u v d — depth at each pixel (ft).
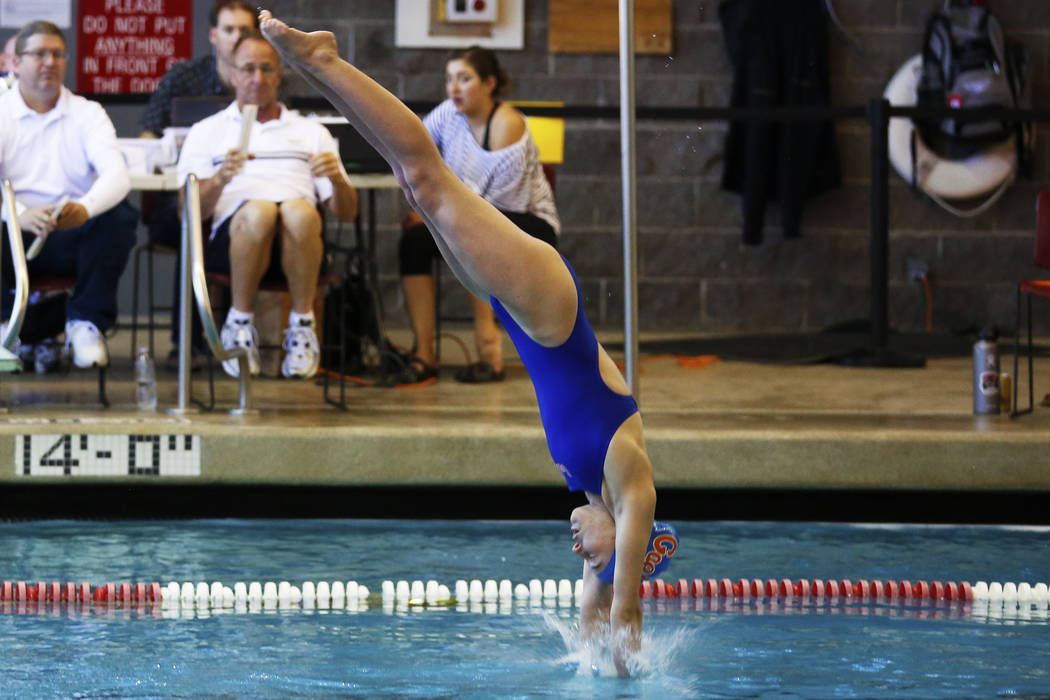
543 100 73.10
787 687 19.62
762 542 31.35
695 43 72.64
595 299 74.02
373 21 72.23
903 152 72.74
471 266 18.12
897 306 74.43
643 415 37.11
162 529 32.65
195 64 52.90
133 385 43.14
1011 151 72.90
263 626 23.68
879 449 33.01
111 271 40.81
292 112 44.27
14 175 42.73
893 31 72.64
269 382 44.96
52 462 32.86
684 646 22.31
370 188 48.34
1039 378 47.34
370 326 47.73
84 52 70.38
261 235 41.16
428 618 24.45
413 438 33.01
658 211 73.72
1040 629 23.72
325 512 34.30
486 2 71.97
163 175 44.24
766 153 72.28
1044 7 72.95
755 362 52.70
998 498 34.14
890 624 24.12
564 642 22.62
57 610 24.84
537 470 33.01
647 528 19.04
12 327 34.71
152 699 18.80
